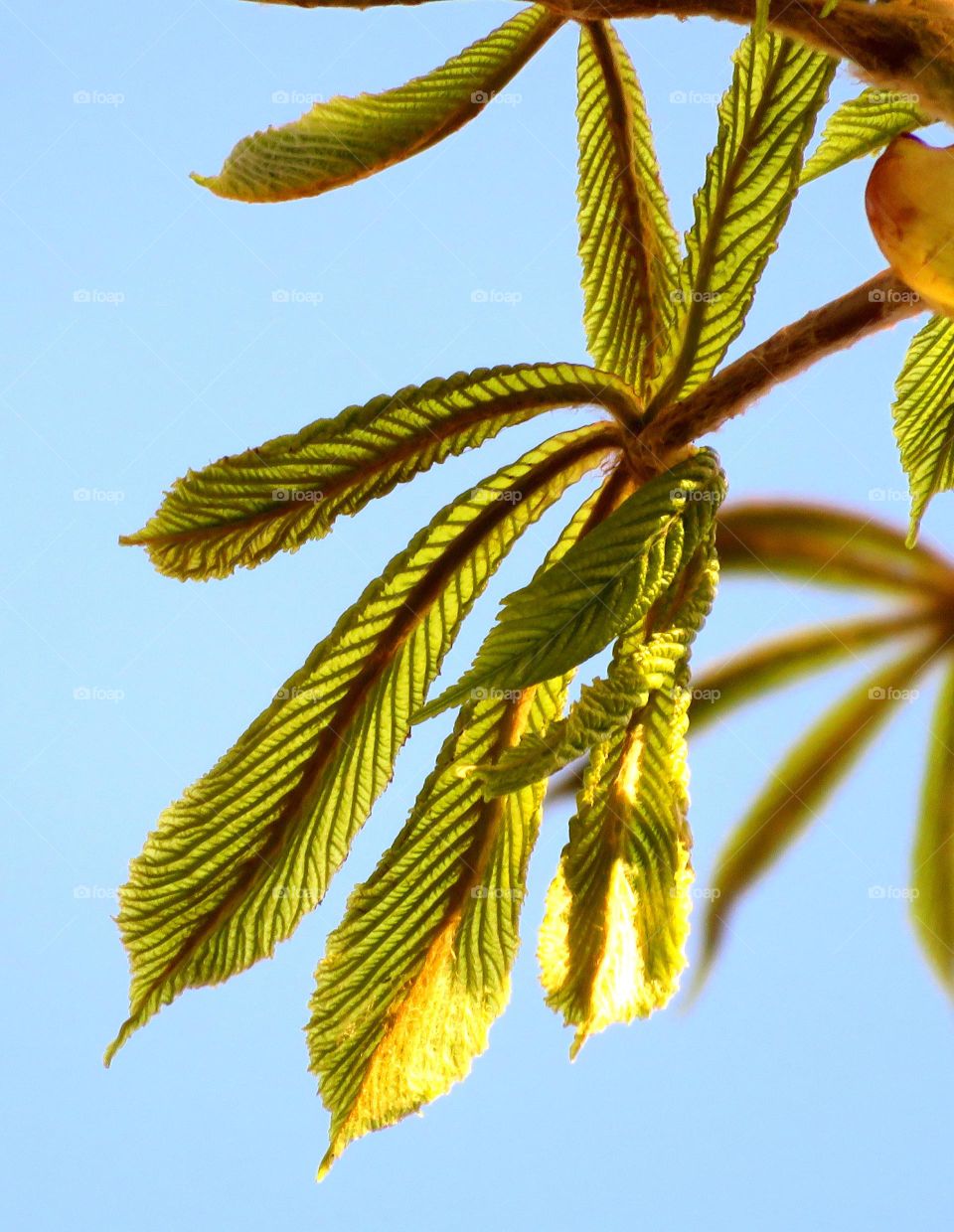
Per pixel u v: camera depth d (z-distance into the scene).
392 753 0.66
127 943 0.66
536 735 0.64
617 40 0.69
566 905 0.65
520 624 0.65
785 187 0.66
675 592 0.66
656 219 0.69
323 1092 0.66
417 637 0.66
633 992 0.65
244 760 0.66
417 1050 0.67
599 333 0.69
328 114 0.68
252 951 0.66
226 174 0.68
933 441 0.69
